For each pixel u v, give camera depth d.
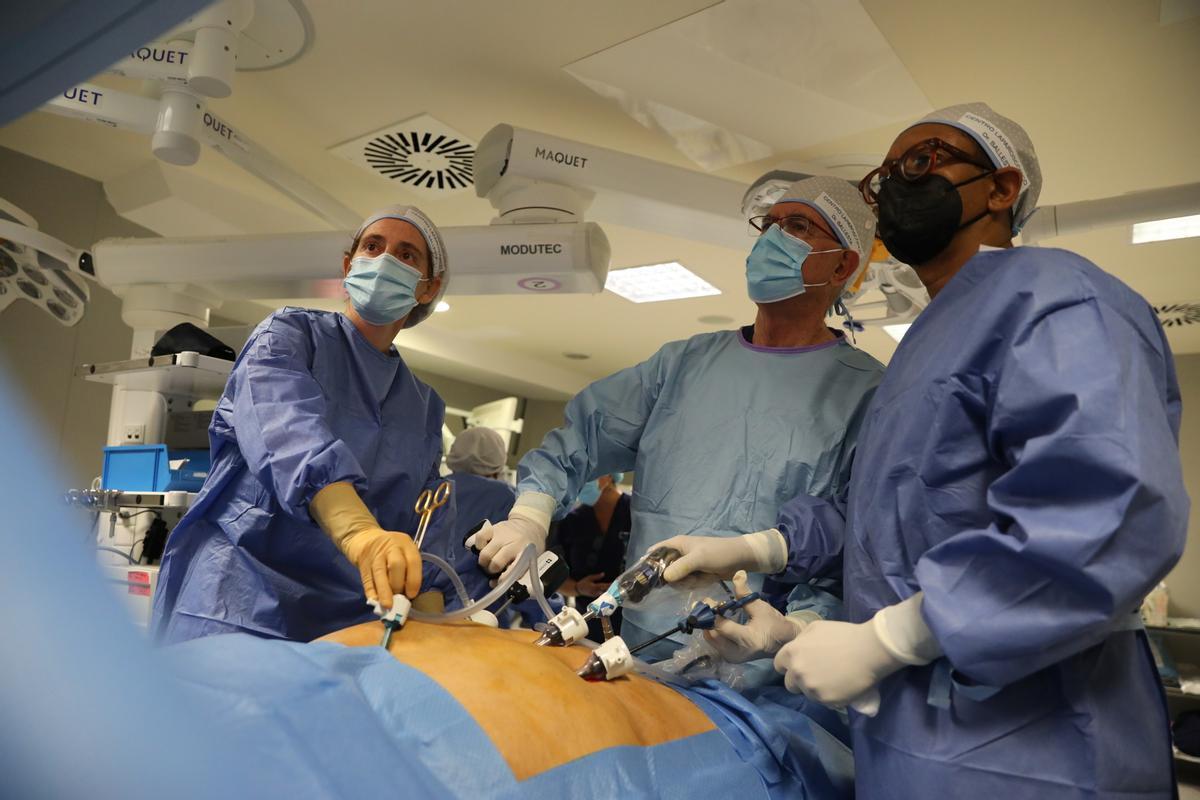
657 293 4.46
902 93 2.37
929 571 0.86
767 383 1.57
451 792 0.71
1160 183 2.82
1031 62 2.24
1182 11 2.02
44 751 0.52
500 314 5.08
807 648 0.96
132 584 2.29
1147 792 0.85
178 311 2.74
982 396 0.94
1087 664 0.86
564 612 1.20
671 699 1.09
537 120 2.77
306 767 0.65
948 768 0.88
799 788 1.06
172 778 0.57
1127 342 0.84
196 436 2.76
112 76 2.63
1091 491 0.78
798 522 1.31
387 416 1.58
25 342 3.37
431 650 0.95
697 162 2.86
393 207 1.62
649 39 2.26
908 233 1.13
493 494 2.97
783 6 2.08
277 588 1.42
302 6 2.27
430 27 2.32
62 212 3.38
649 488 1.58
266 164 2.47
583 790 0.80
